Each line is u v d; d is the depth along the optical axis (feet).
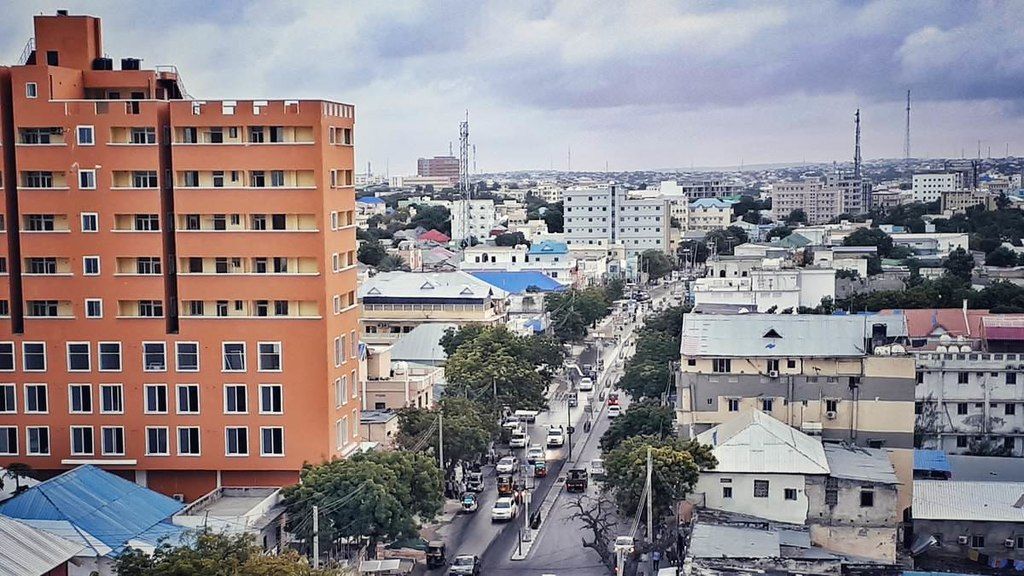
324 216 434.71
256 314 437.58
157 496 390.63
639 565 393.50
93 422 443.73
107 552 335.47
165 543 318.65
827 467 408.26
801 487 408.46
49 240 441.27
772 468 408.87
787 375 465.06
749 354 467.93
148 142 438.81
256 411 438.40
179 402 441.27
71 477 377.50
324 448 437.17
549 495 517.96
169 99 464.24
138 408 441.68
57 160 439.63
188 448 442.09
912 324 653.71
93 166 438.81
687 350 472.85
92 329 441.68
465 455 510.58
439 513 442.50
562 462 581.12
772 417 452.35
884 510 404.57
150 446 442.91
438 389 620.90
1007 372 567.18
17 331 447.01
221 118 436.76
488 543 445.37
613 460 428.15
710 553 356.59
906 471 451.94
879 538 405.18
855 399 460.55
